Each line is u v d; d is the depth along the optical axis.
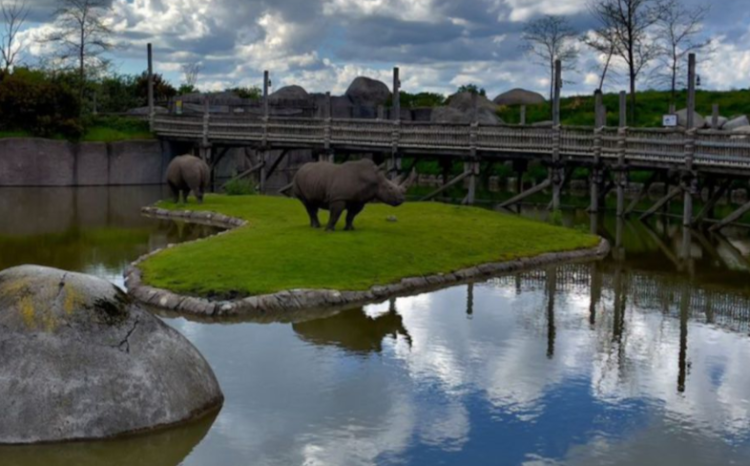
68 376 10.36
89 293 10.91
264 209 31.94
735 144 28.17
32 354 10.35
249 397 12.50
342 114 59.50
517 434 11.47
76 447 10.13
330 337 15.80
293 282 18.48
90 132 49.22
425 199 37.75
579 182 47.34
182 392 11.20
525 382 13.55
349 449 10.82
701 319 17.84
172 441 10.75
